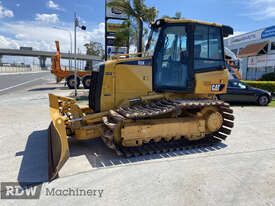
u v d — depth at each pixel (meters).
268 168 3.44
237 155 4.00
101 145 4.54
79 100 10.99
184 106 3.88
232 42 28.61
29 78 35.03
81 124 4.16
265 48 22.23
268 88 15.20
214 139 4.69
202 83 4.38
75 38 12.51
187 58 4.28
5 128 5.78
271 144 4.68
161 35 4.18
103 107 4.22
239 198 2.61
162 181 3.00
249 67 25.20
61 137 3.27
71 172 3.27
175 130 4.20
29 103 9.97
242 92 10.19
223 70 4.65
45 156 3.92
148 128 3.98
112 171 3.30
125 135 3.84
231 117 4.41
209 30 4.43
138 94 4.31
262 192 2.75
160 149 4.09
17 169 3.38
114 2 12.77
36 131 5.52
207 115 4.46
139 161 3.69
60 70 18.14
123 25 14.19
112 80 4.19
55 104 4.34
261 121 6.96
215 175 3.18
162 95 4.39
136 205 2.46
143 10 12.77
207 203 2.50
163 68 4.35
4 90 16.22
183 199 2.58
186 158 3.84
